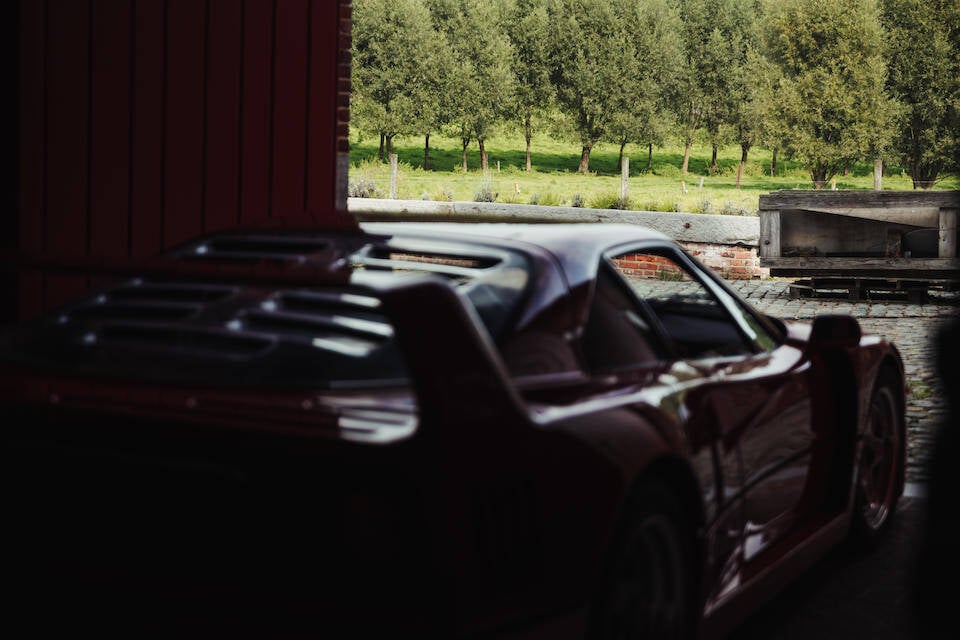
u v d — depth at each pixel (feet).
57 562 6.63
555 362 8.08
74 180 16.69
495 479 6.45
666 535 8.43
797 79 178.09
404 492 5.97
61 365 7.81
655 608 8.43
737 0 227.81
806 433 11.80
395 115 218.18
